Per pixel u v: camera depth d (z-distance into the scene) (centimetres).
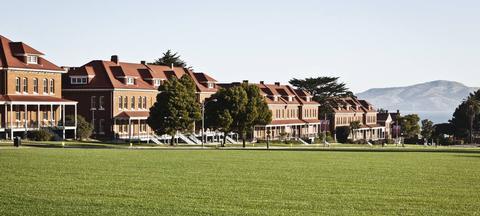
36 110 9262
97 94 10306
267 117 9888
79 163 4503
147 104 11038
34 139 8438
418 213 2620
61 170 3975
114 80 10438
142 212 2548
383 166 4722
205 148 7831
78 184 3300
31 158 4838
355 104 17550
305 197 2986
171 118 8994
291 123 13725
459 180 3756
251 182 3512
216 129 9631
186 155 5747
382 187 3384
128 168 4209
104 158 5053
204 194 3027
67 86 10462
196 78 12506
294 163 4894
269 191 3164
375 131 18025
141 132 10788
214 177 3734
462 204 2844
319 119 15912
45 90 9456
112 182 3412
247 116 9519
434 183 3597
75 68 10650
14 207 2597
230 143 11025
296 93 15162
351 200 2917
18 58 9169
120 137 10306
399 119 18438
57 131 9150
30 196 2866
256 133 12525
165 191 3108
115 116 10219
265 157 5609
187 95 9156
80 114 10381
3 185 3219
